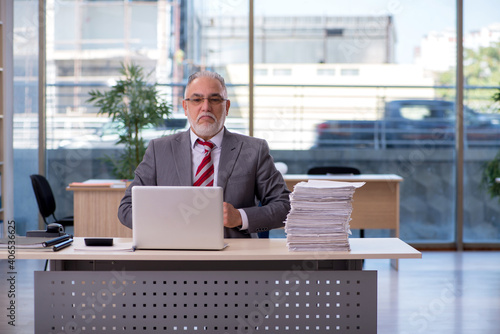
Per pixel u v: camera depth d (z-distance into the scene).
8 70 5.34
